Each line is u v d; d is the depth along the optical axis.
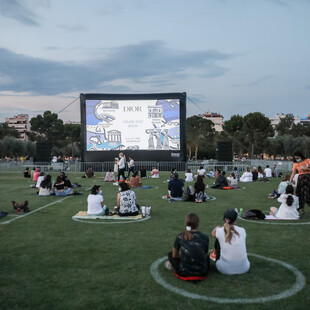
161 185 19.36
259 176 23.47
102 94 30.88
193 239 4.86
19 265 5.53
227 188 17.34
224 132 73.94
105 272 5.18
